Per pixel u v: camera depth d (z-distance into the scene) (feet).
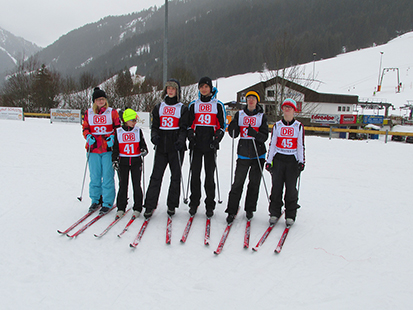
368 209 12.62
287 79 55.52
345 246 9.27
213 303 6.48
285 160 10.25
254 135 10.02
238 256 8.48
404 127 95.40
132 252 8.48
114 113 10.92
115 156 10.42
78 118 54.29
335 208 12.71
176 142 9.91
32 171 17.06
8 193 13.01
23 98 90.43
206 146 10.48
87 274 7.41
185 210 11.86
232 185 10.61
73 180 15.64
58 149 25.03
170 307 6.31
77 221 10.45
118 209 10.87
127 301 6.46
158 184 10.53
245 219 11.17
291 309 6.35
